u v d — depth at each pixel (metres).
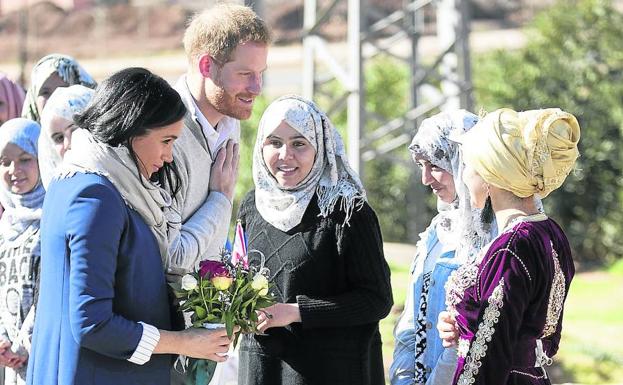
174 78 70.06
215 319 8.09
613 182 32.88
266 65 9.09
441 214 9.30
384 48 29.89
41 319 7.83
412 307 9.34
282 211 9.21
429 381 8.91
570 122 7.96
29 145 10.36
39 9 93.75
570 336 20.80
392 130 29.36
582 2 35.22
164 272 8.27
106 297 7.46
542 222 7.99
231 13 8.96
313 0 30.17
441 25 30.12
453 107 29.75
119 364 7.75
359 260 8.98
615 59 34.31
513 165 7.79
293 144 9.12
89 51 87.88
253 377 9.26
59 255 7.59
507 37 68.00
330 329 9.06
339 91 37.16
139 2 96.31
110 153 7.74
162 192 8.40
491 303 7.71
